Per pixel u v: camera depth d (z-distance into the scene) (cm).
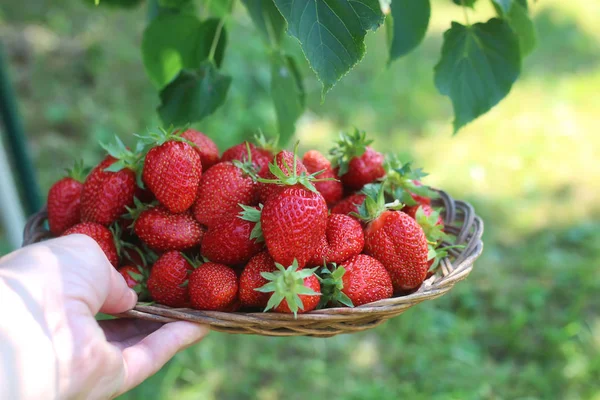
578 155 156
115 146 59
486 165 150
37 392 46
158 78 71
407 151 151
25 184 88
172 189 56
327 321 53
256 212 55
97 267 50
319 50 49
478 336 103
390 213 57
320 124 160
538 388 94
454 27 61
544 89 186
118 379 50
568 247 125
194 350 95
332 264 55
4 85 83
